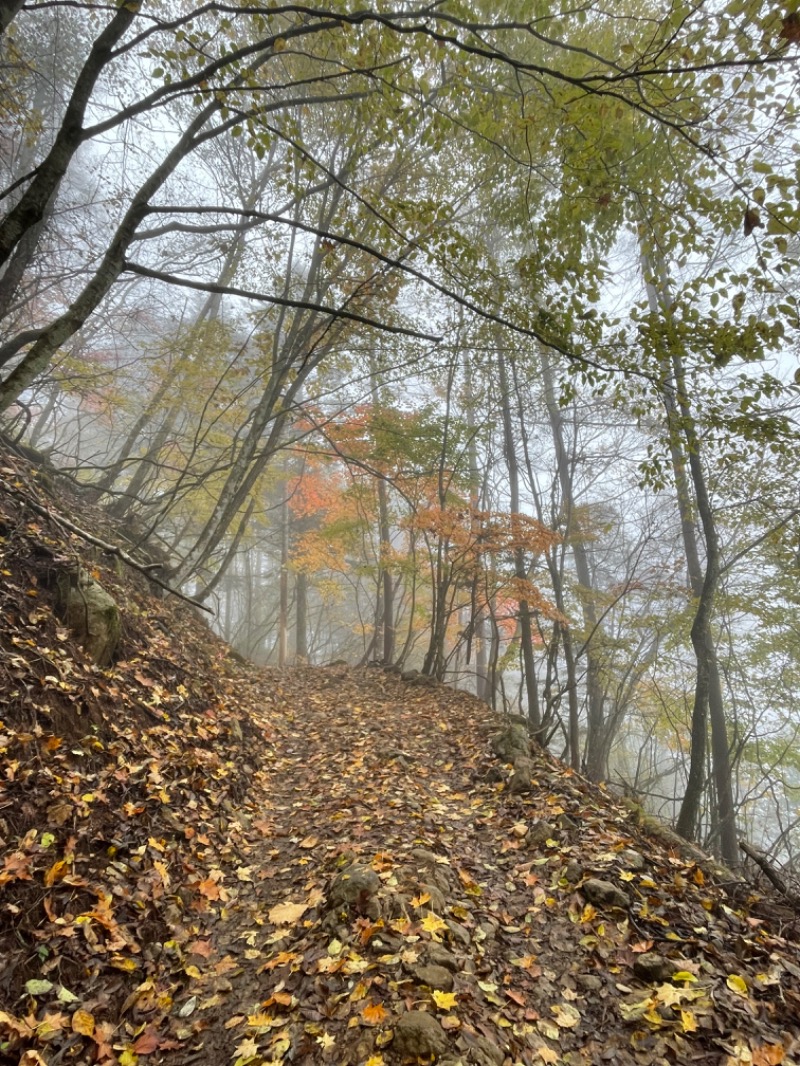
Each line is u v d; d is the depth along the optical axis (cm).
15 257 741
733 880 445
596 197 522
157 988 283
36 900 277
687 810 825
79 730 398
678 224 504
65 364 1074
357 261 1030
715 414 547
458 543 1002
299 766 651
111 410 1384
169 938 316
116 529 1002
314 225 1104
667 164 542
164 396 1253
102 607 508
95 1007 256
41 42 1019
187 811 422
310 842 444
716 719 1062
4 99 788
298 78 787
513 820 488
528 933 331
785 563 1025
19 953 254
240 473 1001
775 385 497
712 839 992
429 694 1048
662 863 418
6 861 279
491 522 969
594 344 499
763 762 1307
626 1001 274
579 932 329
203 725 566
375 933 304
